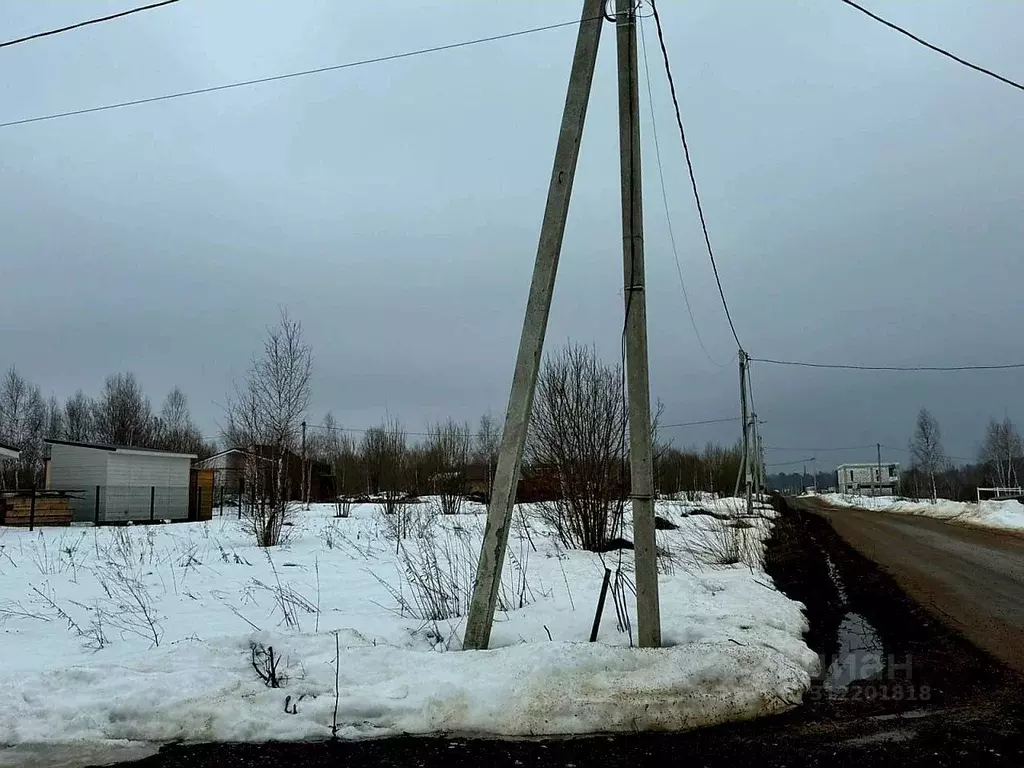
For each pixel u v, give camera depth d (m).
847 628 8.39
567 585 9.49
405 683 5.20
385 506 25.50
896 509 47.22
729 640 6.27
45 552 13.60
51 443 26.30
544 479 14.61
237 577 10.98
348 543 15.66
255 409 17.27
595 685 5.09
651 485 6.20
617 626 7.00
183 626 7.54
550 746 4.54
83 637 7.09
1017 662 6.67
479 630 6.11
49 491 24.17
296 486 30.47
